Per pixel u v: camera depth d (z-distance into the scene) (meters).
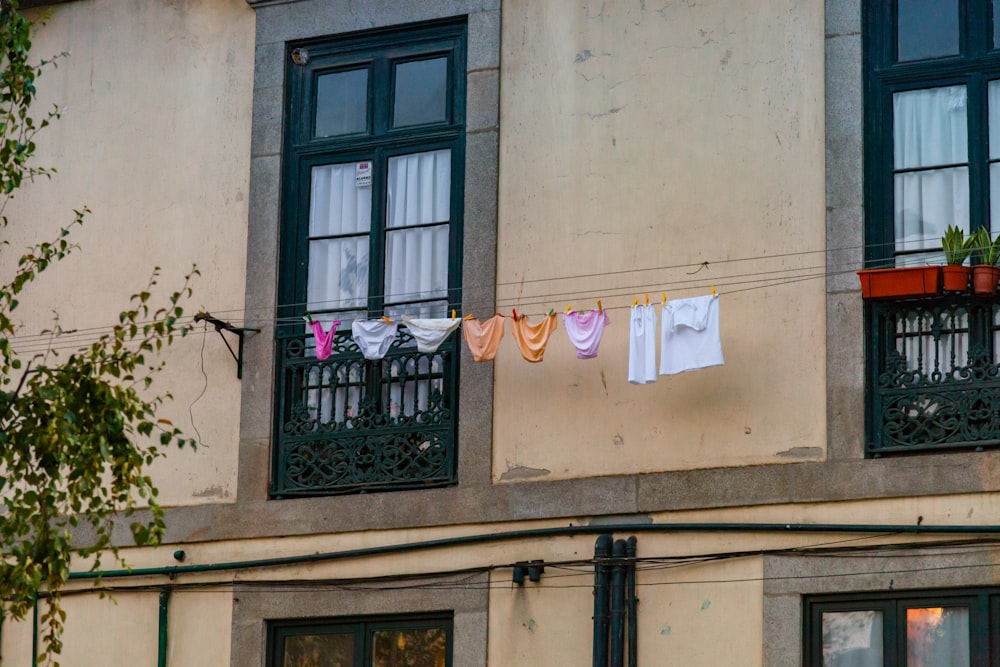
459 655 13.15
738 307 13.09
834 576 12.41
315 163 14.60
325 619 13.68
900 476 12.38
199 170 14.80
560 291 13.57
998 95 13.03
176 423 14.37
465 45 14.34
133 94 15.14
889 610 12.32
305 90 14.77
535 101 13.97
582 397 13.34
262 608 13.77
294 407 14.15
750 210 13.23
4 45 12.48
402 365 13.92
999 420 12.35
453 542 13.36
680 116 13.56
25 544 11.49
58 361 14.77
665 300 12.79
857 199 13.02
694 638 12.63
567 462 13.25
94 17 15.40
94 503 11.84
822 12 13.38
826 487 12.53
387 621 13.52
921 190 13.05
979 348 12.51
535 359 13.09
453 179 14.16
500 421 13.49
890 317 12.79
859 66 13.23
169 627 13.96
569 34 13.99
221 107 14.87
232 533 13.97
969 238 12.54
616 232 13.53
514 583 13.12
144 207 14.88
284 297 14.41
